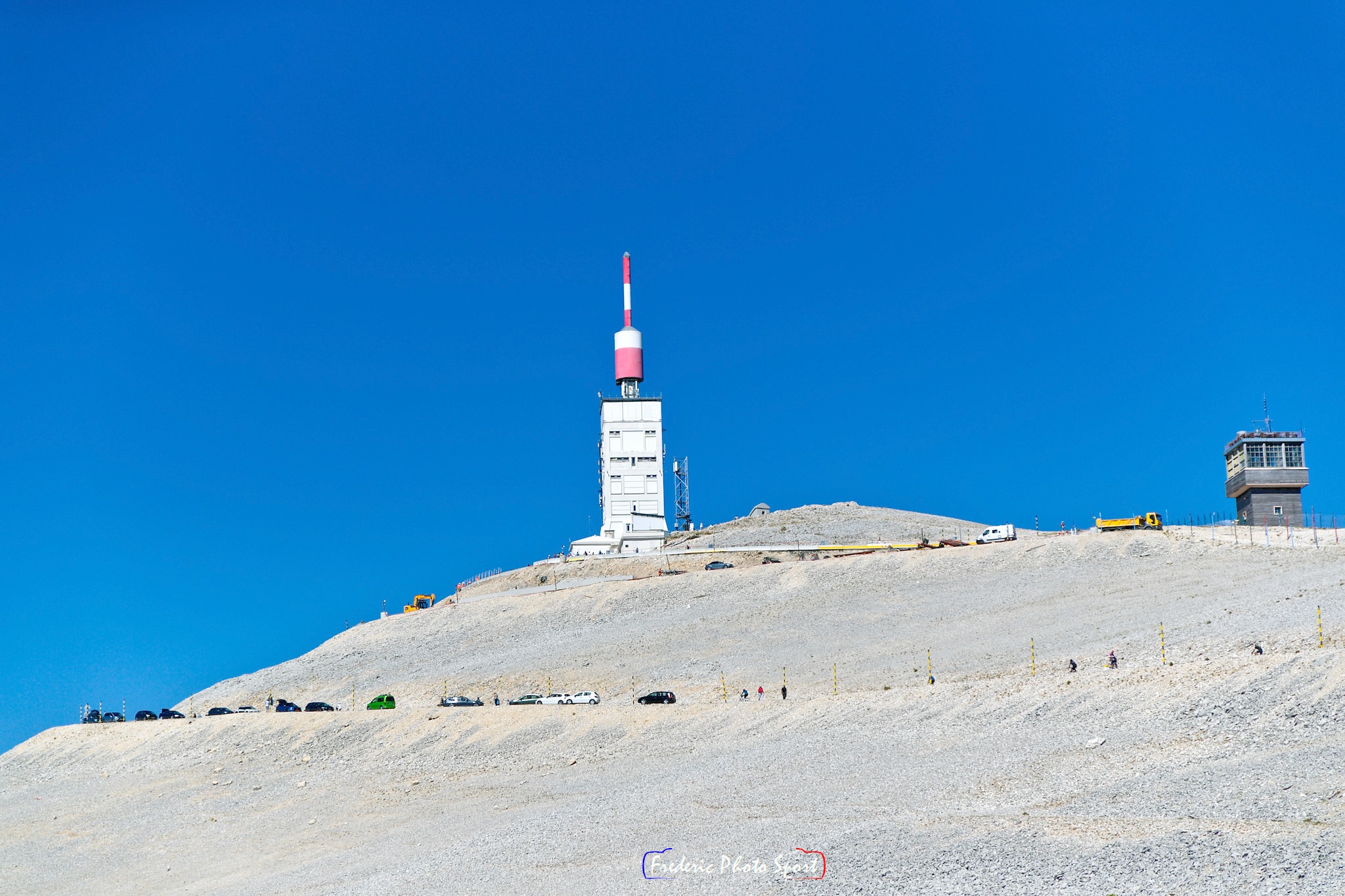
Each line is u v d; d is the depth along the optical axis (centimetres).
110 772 10788
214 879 7425
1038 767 6372
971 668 9931
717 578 15525
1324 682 6284
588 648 13300
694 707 9600
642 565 17512
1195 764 5828
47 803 10069
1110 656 8569
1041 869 4694
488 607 16062
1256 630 8650
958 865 4916
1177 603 11125
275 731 10819
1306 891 4025
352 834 8006
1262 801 4969
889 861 5159
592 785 8162
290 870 7281
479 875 6188
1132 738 6500
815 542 18288
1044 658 9688
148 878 7700
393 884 6334
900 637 11812
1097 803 5475
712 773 7675
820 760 7512
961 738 7381
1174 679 7175
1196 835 4678
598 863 6034
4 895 7731
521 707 10219
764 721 8875
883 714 8281
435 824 7819
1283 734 5900
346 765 9844
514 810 7825
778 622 13300
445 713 10356
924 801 6134
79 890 7650
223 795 9562
